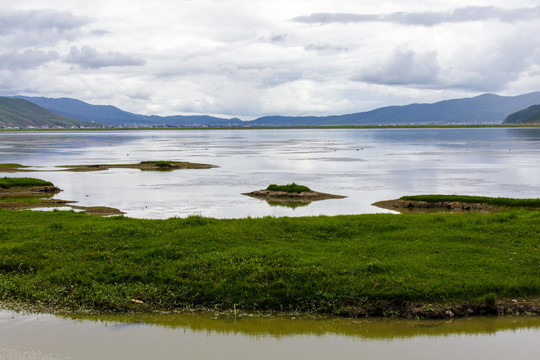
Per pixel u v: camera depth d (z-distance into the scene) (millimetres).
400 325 14547
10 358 12625
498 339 13727
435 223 23406
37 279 17750
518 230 21734
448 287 15906
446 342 13578
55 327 14570
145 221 24812
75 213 29062
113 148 134625
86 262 18875
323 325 14648
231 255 18719
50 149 129625
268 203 42031
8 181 49969
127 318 15234
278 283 16453
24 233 22562
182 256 19078
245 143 164500
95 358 12680
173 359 12672
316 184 54656
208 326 14672
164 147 139500
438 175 62812
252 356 12859
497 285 16031
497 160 85188
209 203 42031
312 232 22062
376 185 53438
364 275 16875
